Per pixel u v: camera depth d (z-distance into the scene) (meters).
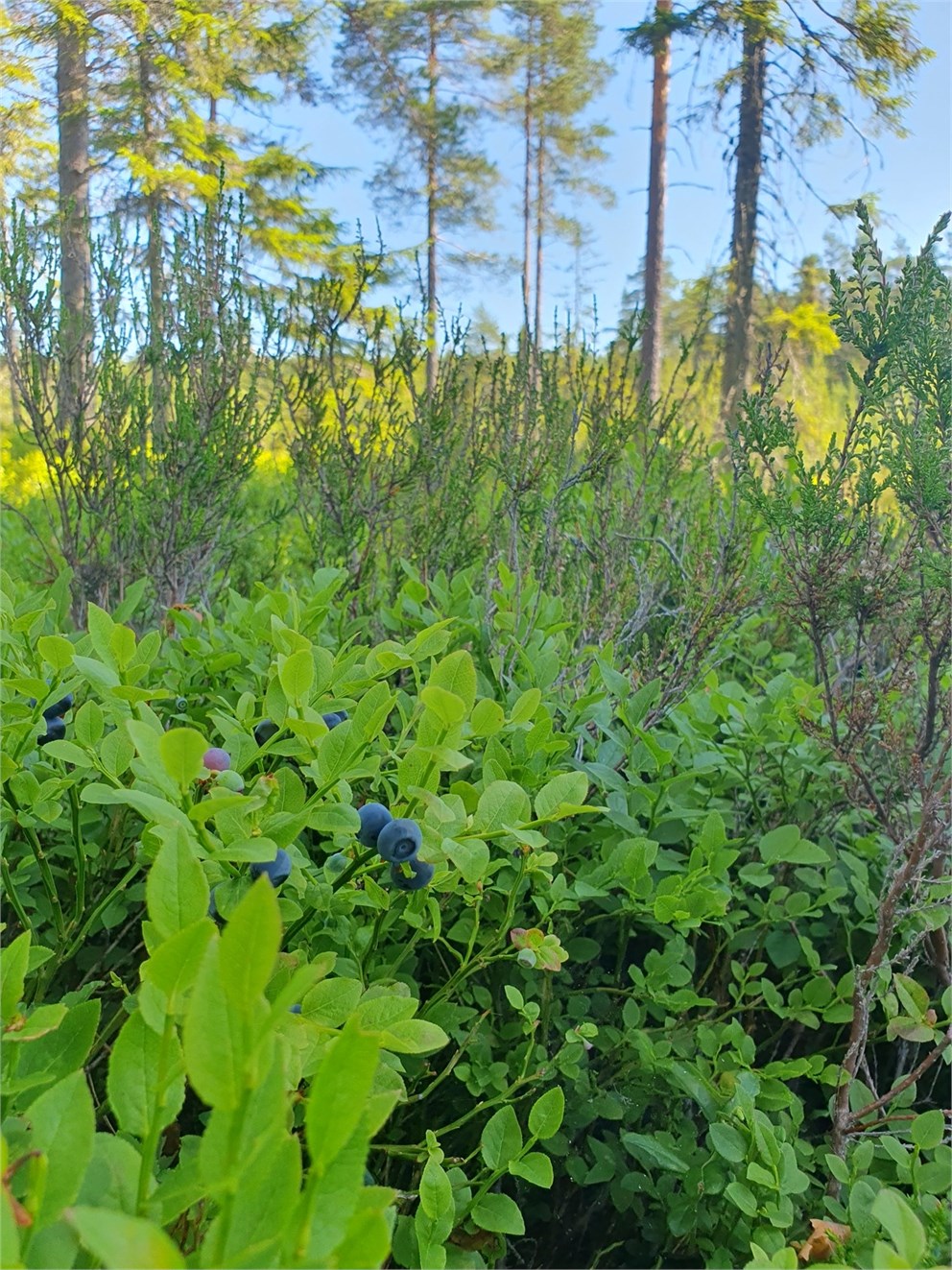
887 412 2.02
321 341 3.69
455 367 3.65
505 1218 1.27
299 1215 0.64
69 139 6.63
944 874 2.03
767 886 2.06
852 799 2.09
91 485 3.60
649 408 3.97
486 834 1.33
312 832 1.89
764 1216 1.37
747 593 2.57
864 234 2.03
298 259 8.31
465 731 1.33
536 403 3.45
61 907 1.78
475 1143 1.77
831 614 2.12
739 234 9.39
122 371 3.66
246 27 7.59
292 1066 0.94
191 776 1.03
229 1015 0.61
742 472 2.46
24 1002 1.50
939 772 1.77
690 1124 1.75
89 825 1.81
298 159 9.23
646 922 1.94
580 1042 1.61
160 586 3.37
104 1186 0.75
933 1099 2.07
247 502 4.06
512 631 2.32
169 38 6.92
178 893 0.77
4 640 1.61
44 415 3.48
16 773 1.43
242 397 3.77
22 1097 0.93
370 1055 0.61
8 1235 0.64
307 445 3.63
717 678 2.70
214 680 1.95
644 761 2.11
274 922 0.59
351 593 2.82
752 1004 1.90
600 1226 1.96
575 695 2.37
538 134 11.51
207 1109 1.64
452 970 1.95
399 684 2.44
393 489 3.49
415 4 9.64
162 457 3.51
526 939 1.49
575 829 2.00
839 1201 1.52
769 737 2.31
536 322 3.99
